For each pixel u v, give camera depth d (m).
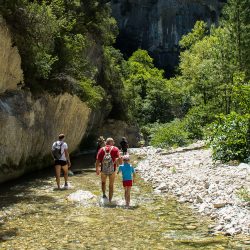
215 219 8.54
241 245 6.72
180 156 21.14
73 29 26.48
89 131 31.84
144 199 10.95
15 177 14.70
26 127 14.84
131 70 61.28
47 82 17.84
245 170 13.63
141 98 54.78
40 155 17.17
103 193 10.80
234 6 34.69
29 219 8.64
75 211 9.41
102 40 34.94
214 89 37.00
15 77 14.35
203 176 13.27
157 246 6.75
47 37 16.33
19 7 14.59
